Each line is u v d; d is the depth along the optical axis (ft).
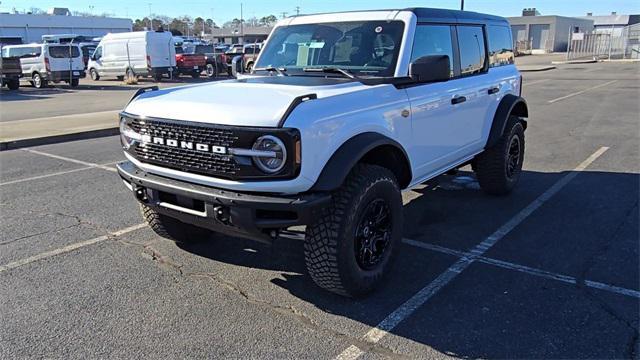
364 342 10.87
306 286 13.39
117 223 18.34
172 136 12.03
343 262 11.80
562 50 246.88
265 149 10.83
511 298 12.62
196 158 11.74
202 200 11.48
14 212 19.65
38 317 11.96
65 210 19.86
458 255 15.21
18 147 33.37
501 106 19.92
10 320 11.84
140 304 12.51
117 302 12.62
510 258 14.96
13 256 15.48
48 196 21.79
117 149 32.63
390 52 14.71
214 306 12.39
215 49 117.39
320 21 16.62
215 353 10.50
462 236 16.71
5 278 13.98
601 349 10.53
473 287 13.21
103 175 25.50
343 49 15.49
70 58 82.12
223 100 12.12
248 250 15.75
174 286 13.44
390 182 12.71
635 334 11.03
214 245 16.15
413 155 14.71
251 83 14.20
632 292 12.84
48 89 79.25
